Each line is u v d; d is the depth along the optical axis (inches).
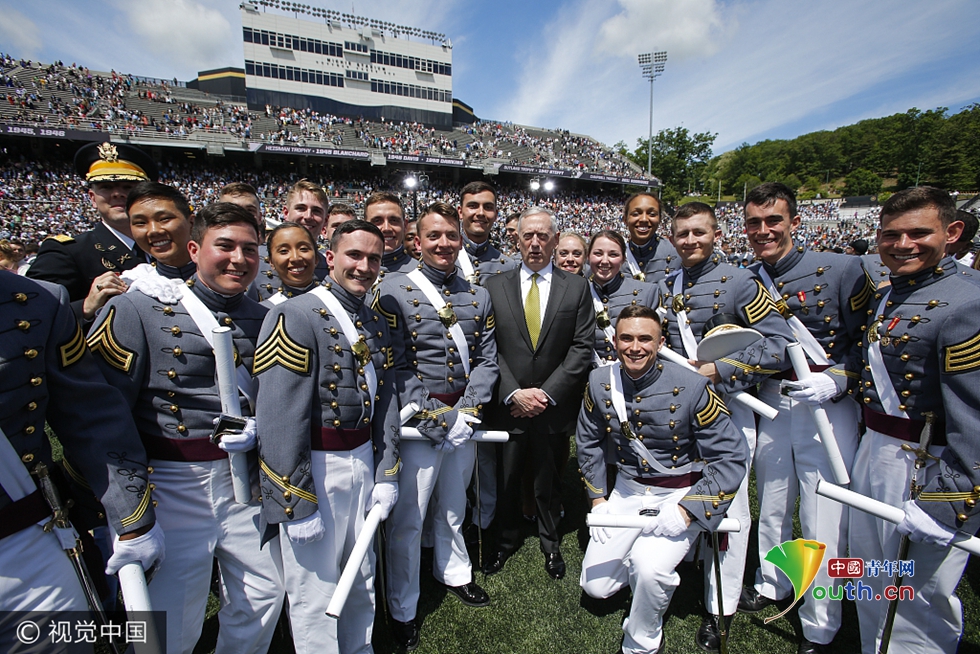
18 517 64.8
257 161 1441.9
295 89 1796.3
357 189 1501.0
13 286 66.3
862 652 106.5
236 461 85.7
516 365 135.1
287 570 90.7
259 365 86.7
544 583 133.7
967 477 80.2
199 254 88.8
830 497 91.0
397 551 114.4
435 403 116.9
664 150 2763.3
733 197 3782.0
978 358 80.6
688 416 111.7
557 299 135.2
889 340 94.3
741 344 114.0
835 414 112.1
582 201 1854.1
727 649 112.2
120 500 72.7
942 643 91.8
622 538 118.9
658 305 143.0
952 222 88.5
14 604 63.9
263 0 1715.1
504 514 137.9
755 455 125.0
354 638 99.7
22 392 65.1
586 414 125.5
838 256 118.2
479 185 165.2
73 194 1015.0
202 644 111.9
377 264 97.7
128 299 83.8
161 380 83.9
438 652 111.0
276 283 152.9
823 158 3774.6
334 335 91.7
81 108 1263.5
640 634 107.0
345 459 92.7
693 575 139.3
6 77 1305.4
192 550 85.8
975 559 144.5
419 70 1975.9
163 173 1266.0
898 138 3321.9
